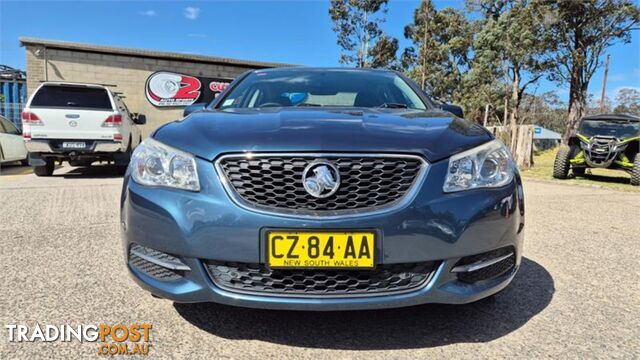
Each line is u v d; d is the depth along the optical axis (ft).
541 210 17.06
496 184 6.15
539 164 50.11
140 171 6.32
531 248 11.26
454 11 94.63
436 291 5.79
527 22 70.28
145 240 6.06
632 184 28.71
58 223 13.16
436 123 6.79
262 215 5.55
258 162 5.73
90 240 11.24
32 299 7.47
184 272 5.93
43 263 9.36
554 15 66.95
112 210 15.24
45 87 24.80
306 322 6.73
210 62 53.36
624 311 7.34
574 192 23.53
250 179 5.73
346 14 89.10
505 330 6.59
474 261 5.98
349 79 10.23
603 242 11.94
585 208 17.70
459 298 5.86
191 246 5.72
